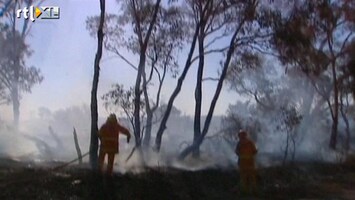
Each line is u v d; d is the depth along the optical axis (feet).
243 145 68.39
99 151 64.03
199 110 98.78
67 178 58.65
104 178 59.41
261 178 75.25
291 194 69.82
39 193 53.21
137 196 58.39
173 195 61.21
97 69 71.31
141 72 86.28
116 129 62.85
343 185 81.87
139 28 91.61
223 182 70.23
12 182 55.83
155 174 64.75
